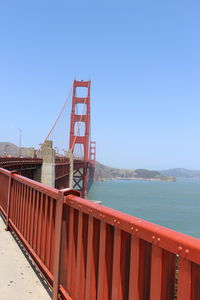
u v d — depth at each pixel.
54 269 3.49
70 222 3.29
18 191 6.02
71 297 3.16
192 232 52.16
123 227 2.31
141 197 114.38
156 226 2.05
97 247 2.76
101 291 2.57
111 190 142.50
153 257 2.00
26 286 3.86
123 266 2.35
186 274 1.72
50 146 37.28
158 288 1.93
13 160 25.64
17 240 5.83
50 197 3.98
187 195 139.75
